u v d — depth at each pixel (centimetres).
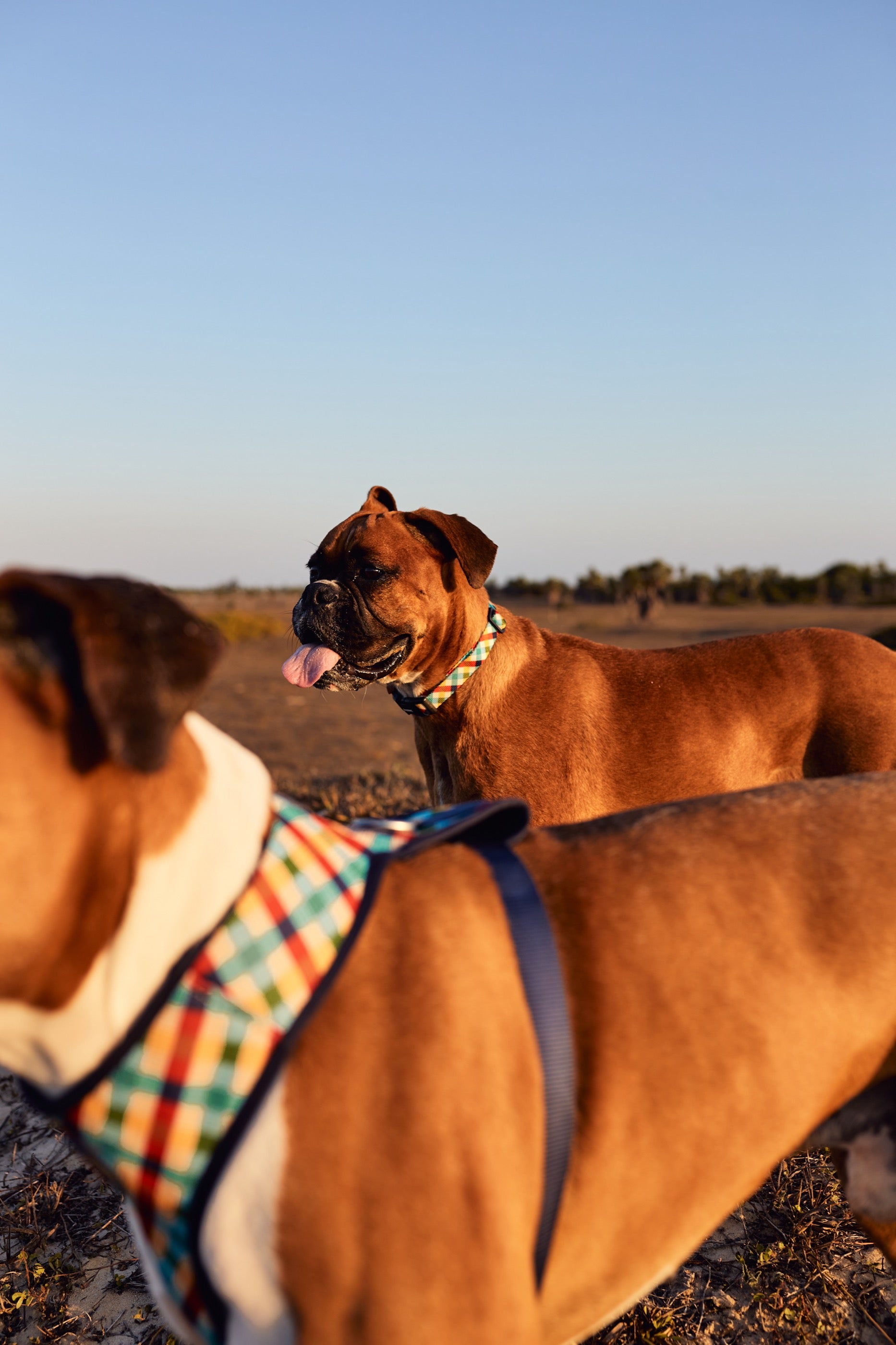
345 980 125
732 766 405
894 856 156
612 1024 136
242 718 1466
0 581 108
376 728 1359
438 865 143
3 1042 120
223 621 3014
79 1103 120
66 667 111
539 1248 129
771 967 144
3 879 107
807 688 409
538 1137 128
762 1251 274
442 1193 116
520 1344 117
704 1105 138
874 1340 248
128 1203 129
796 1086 143
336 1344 116
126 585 116
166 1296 127
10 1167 338
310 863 130
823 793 169
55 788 110
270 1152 116
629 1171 136
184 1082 117
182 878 120
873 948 148
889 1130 160
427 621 394
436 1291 114
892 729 393
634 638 2991
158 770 107
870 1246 278
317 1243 115
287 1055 118
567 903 146
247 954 120
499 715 401
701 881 149
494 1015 128
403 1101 118
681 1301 262
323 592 392
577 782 399
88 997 116
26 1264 283
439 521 397
